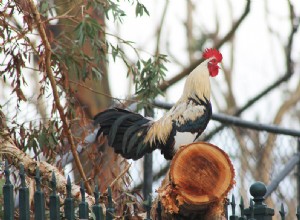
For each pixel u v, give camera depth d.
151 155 13.59
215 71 11.28
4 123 11.38
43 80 11.73
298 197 15.77
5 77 11.84
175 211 9.10
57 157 12.78
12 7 11.34
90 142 12.44
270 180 15.07
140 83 12.34
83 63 12.21
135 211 10.68
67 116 11.95
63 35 12.26
